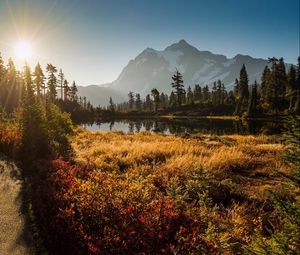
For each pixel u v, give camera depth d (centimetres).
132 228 614
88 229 627
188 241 591
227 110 10638
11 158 1370
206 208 843
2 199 859
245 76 10500
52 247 605
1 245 610
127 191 829
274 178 1229
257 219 805
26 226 691
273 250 388
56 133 2028
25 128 1428
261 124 5731
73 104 11075
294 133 401
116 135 3012
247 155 1634
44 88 8844
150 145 1884
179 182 1098
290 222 382
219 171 1268
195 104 12556
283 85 8606
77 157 1543
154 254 553
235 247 640
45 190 852
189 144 2162
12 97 7419
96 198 765
